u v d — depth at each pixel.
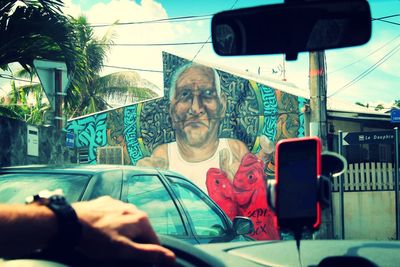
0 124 8.94
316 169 1.23
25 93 21.95
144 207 4.45
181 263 1.23
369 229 14.59
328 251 1.51
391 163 14.54
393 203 14.46
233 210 17.44
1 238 0.93
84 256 1.05
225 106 17.97
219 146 17.98
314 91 11.40
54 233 0.97
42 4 8.65
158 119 18.80
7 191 4.19
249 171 17.45
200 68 18.41
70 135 10.92
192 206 5.09
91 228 1.00
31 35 8.69
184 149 18.41
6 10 8.52
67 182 4.15
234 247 1.63
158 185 4.80
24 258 1.07
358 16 1.84
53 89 8.71
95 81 25.14
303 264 1.37
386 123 16.02
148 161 18.80
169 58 18.73
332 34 1.87
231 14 1.94
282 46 1.91
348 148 14.87
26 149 9.62
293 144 1.26
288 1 1.86
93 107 24.95
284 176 1.25
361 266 1.34
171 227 4.65
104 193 4.11
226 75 18.02
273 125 17.33
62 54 9.05
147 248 1.03
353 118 15.30
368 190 14.64
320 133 11.34
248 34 1.94
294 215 1.23
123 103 26.03
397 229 11.59
